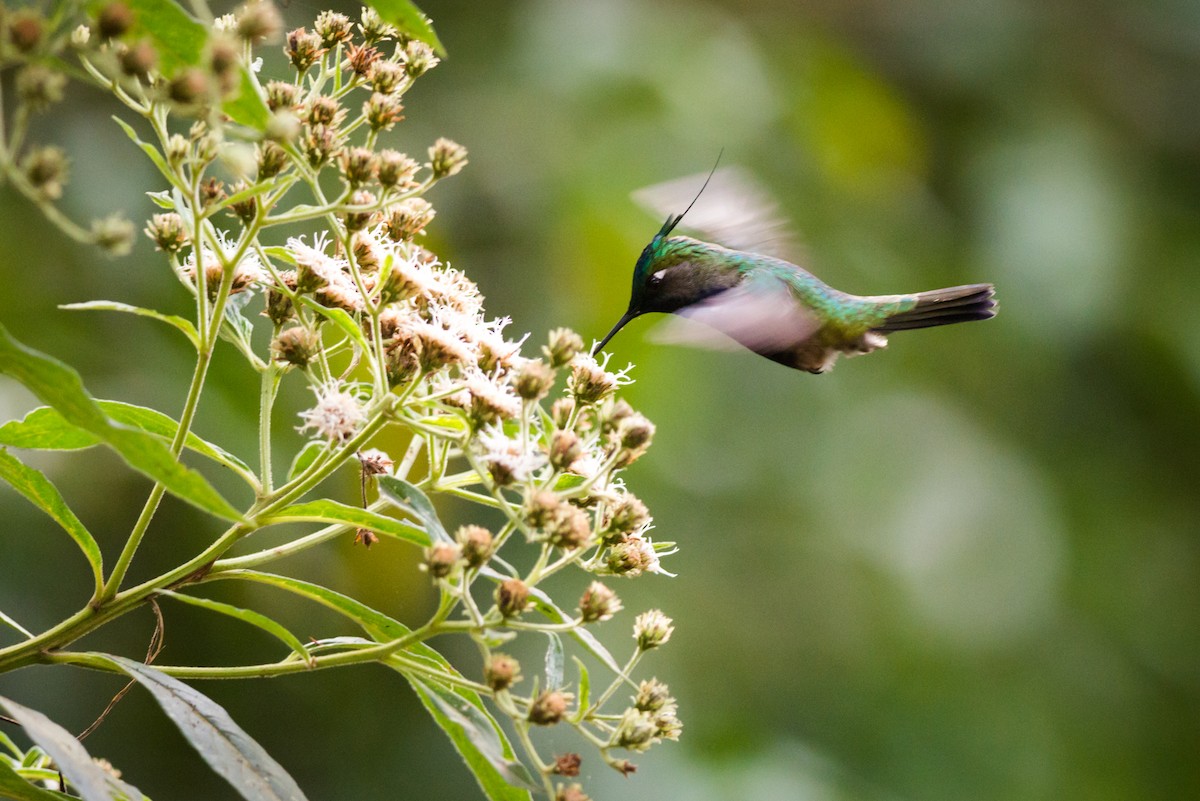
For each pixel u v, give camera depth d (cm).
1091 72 1445
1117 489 1358
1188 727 1343
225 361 943
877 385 1324
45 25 375
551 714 452
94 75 424
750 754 1166
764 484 1257
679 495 1238
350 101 1112
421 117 1159
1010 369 1333
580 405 533
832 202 1253
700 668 1210
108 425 373
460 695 489
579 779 1048
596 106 1172
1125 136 1439
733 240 745
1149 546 1371
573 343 510
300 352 489
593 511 582
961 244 1327
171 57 422
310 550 1012
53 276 943
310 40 514
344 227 522
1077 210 1316
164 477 381
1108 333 1312
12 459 451
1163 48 1460
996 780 1266
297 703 1053
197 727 429
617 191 1134
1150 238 1359
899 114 1312
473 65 1188
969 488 1299
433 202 1119
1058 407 1350
